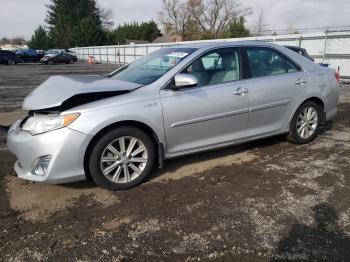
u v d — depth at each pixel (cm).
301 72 527
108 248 290
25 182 415
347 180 414
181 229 315
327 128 656
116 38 7812
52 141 349
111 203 364
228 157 493
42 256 281
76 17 7319
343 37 1518
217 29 5556
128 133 383
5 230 315
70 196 379
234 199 370
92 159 371
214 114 435
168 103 401
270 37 1841
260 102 475
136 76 444
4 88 1427
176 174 436
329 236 303
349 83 1490
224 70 455
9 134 389
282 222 324
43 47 7344
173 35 5888
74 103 368
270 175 430
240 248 288
